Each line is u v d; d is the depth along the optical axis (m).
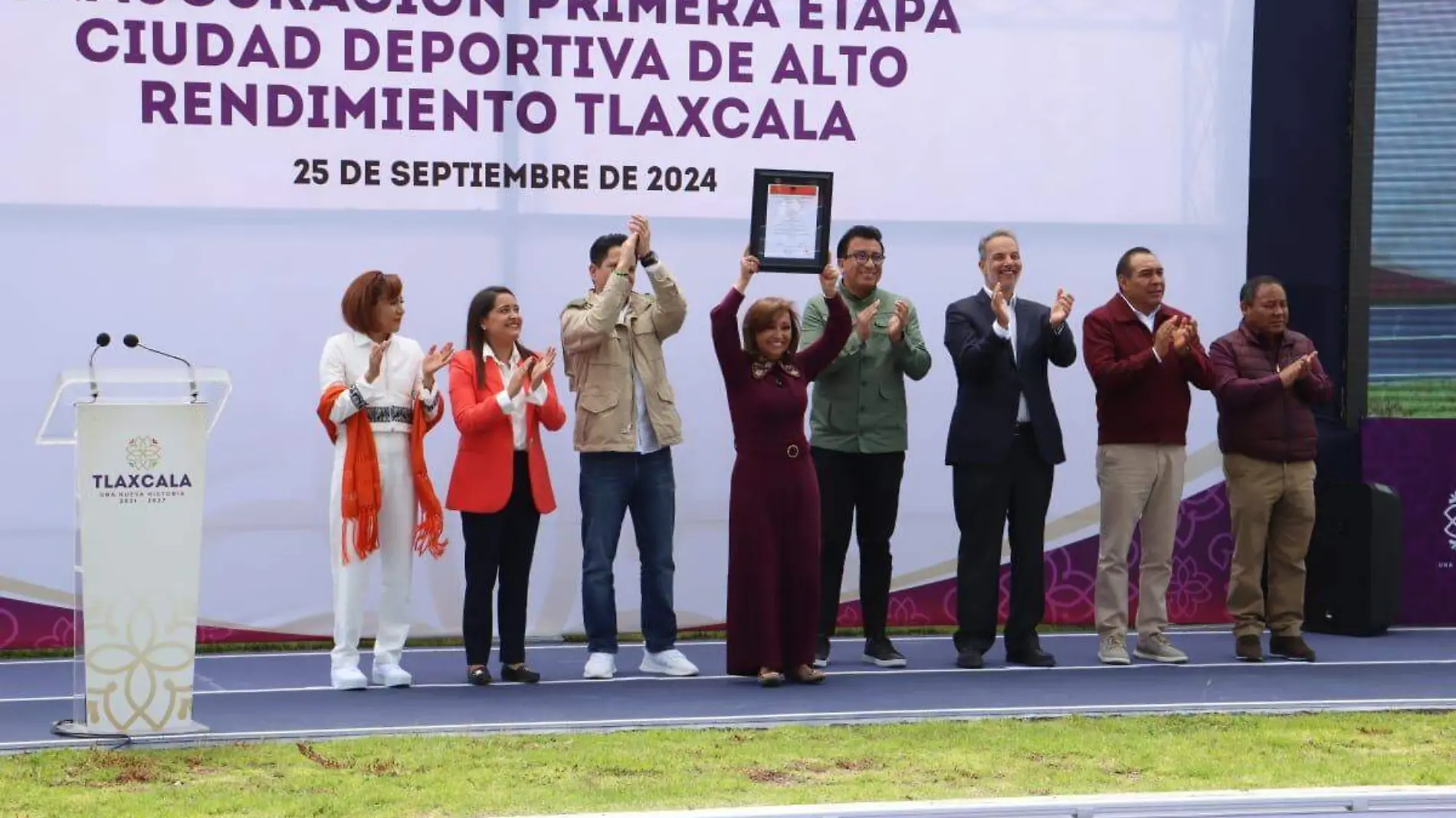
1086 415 9.23
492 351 7.64
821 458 8.02
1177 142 9.25
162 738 6.14
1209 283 9.30
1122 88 9.20
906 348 7.95
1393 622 9.26
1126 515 8.06
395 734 6.29
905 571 9.12
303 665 8.12
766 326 7.41
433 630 8.77
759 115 8.94
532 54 8.73
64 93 8.29
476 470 7.42
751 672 7.46
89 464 6.07
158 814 5.06
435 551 7.52
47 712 6.83
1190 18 9.24
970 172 9.10
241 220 8.48
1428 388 9.40
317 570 8.62
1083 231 9.20
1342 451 9.36
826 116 8.99
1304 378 8.22
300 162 8.53
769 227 7.39
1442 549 9.38
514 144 8.73
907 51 9.04
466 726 6.39
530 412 7.57
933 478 9.12
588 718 6.62
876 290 8.08
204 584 8.48
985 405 7.95
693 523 8.94
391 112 8.62
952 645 8.79
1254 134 9.30
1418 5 9.30
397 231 8.63
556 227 8.78
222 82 8.45
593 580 7.69
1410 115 9.33
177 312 8.43
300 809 5.14
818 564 7.53
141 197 8.38
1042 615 8.16
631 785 5.45
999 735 6.29
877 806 5.02
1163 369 8.03
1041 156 9.16
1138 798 5.15
